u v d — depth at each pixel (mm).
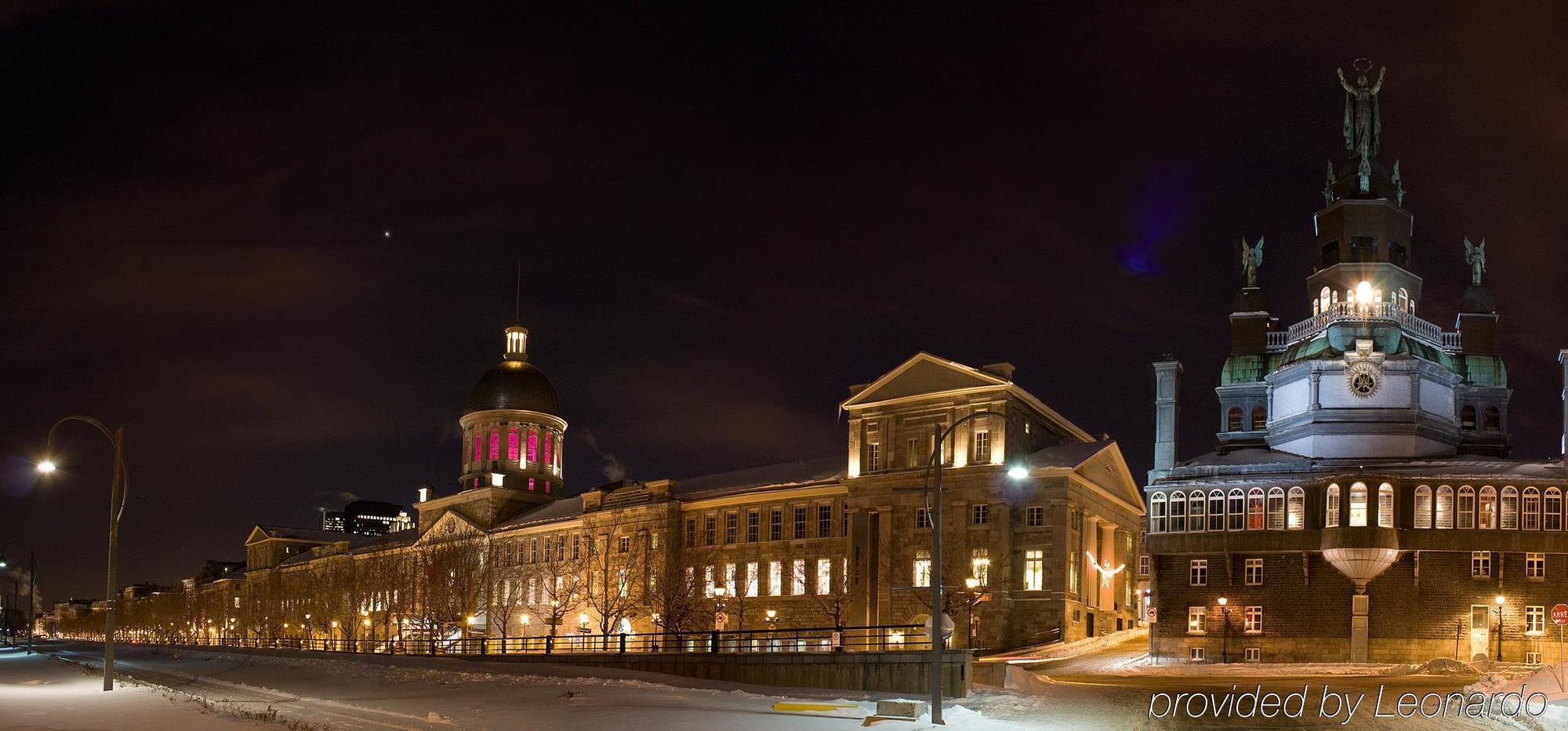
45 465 58500
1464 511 79562
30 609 126562
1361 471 80750
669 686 64250
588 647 127188
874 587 110000
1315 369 90000
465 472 164750
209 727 44312
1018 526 104750
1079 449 110188
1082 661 84812
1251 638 82375
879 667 61781
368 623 157000
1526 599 77688
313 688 68875
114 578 61156
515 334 170500
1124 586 115688
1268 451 88000
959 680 57125
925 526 108625
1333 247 97312
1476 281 97375
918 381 112062
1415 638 78688
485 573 138750
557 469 165375
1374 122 99500
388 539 180875
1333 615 80750
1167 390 96562
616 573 131750
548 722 48219
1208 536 84188
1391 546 78875
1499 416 94438
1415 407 87562
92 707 51438
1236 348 100562
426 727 46062
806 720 47656
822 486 116625
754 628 118938
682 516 129375
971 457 107500
